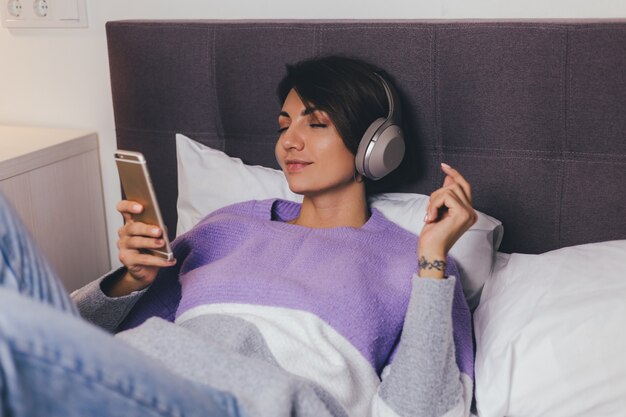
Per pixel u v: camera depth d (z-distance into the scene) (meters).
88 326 0.70
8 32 1.84
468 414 1.08
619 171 1.28
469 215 1.08
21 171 1.55
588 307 1.06
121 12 1.73
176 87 1.57
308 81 1.23
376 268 1.17
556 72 1.28
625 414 0.99
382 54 1.40
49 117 1.88
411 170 1.42
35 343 0.63
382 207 1.35
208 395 0.80
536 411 1.04
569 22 1.27
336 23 1.43
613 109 1.26
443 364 1.03
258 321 1.05
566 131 1.30
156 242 1.09
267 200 1.36
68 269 1.76
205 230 1.30
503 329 1.11
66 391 0.65
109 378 0.67
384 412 1.03
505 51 1.30
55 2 1.76
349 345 1.07
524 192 1.35
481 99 1.34
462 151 1.39
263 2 1.61
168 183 1.65
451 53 1.34
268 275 1.14
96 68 1.80
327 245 1.19
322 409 0.89
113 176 1.86
